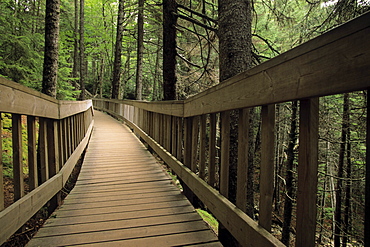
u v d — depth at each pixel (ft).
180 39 27.84
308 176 3.39
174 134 11.60
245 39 9.91
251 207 10.01
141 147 20.01
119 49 46.68
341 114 21.04
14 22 19.54
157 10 29.19
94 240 6.37
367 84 2.40
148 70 67.62
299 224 3.51
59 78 26.58
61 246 6.07
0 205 4.99
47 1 16.37
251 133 9.93
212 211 6.72
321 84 3.00
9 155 14.14
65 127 10.93
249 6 10.14
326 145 25.70
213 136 7.33
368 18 2.39
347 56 2.63
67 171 10.27
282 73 3.78
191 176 8.63
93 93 87.66
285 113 29.73
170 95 19.13
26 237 7.82
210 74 19.89
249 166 9.91
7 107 5.31
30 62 20.63
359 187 24.79
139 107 22.40
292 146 22.38
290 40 20.76
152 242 6.28
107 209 8.41
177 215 7.93
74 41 50.98
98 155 17.12
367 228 2.44
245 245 4.91
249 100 4.83
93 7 64.75
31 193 6.41
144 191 10.27
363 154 22.58
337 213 25.79
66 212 8.14
